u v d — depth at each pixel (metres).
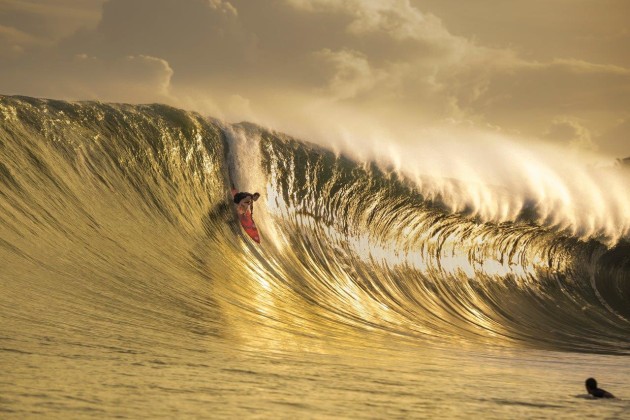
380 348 40.78
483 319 64.12
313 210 67.38
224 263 51.91
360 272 64.88
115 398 19.64
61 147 52.50
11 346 24.80
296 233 64.19
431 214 75.69
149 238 49.31
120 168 55.22
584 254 84.81
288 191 66.94
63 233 43.00
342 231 68.69
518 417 23.16
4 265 35.38
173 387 21.98
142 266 43.91
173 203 56.00
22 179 46.31
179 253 49.50
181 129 61.75
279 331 39.59
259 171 66.06
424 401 24.28
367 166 73.19
